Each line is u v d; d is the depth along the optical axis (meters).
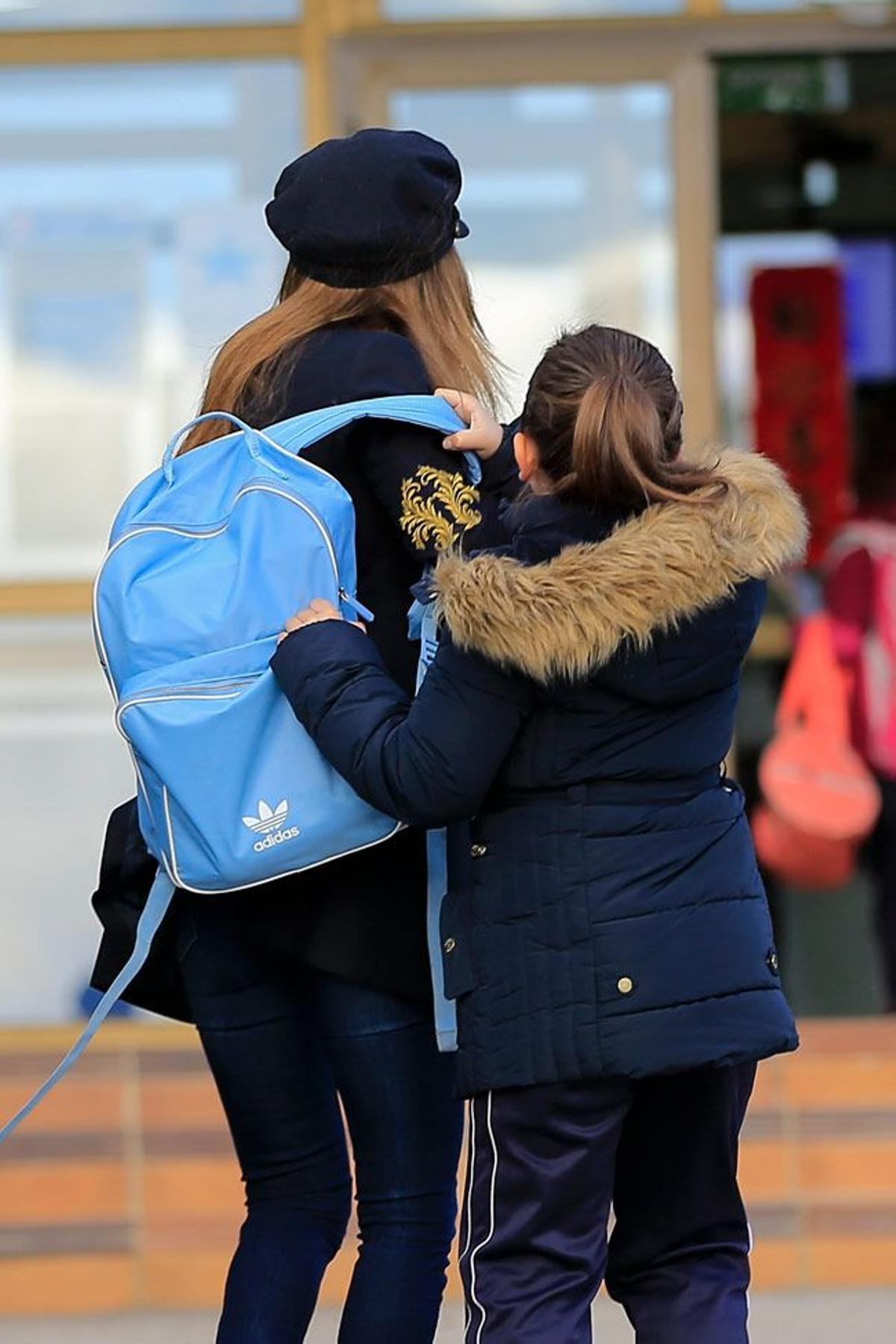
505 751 9.65
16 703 18.25
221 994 10.82
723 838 10.09
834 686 21.67
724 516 9.59
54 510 18.34
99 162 18.39
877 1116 17.44
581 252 19.53
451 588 9.45
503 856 9.96
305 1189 11.01
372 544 10.44
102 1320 16.91
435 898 10.33
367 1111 10.52
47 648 18.25
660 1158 10.48
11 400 18.36
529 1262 10.12
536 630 9.27
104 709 18.28
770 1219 17.38
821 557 23.67
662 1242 10.54
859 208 26.66
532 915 9.85
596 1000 9.70
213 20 18.39
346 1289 16.91
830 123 23.73
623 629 9.36
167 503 10.33
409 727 9.58
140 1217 17.17
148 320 18.38
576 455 9.66
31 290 18.36
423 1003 10.52
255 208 18.41
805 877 21.69
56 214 18.38
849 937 21.52
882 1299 16.97
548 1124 9.95
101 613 10.12
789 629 22.06
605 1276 10.77
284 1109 10.93
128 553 10.15
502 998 9.89
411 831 10.46
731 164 25.00
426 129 19.30
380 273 10.60
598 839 9.82
